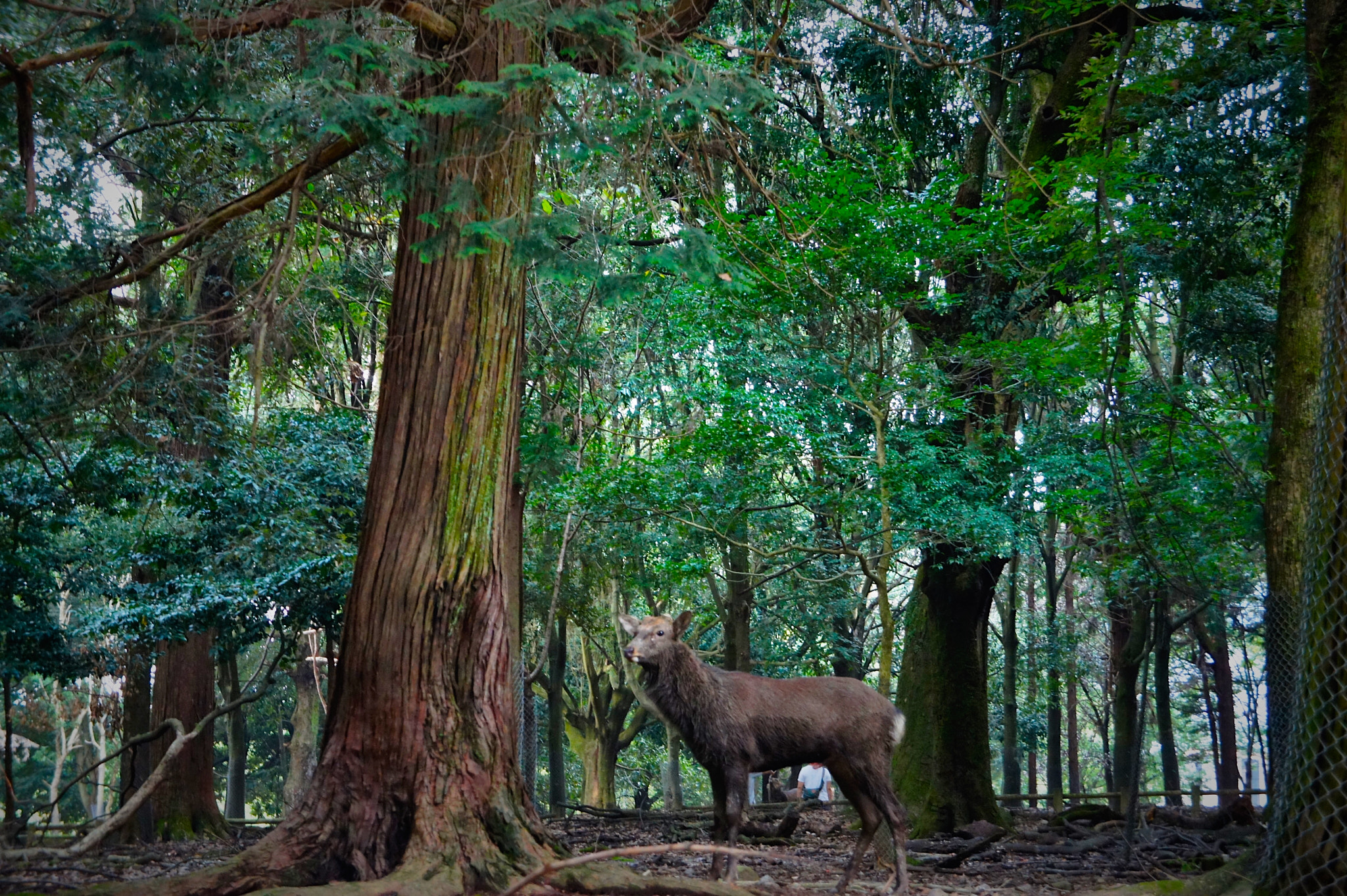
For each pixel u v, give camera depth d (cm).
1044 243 1205
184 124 1001
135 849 1236
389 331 630
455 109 536
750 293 1133
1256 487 1048
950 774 1380
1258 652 2823
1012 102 1727
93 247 834
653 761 3216
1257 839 929
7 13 679
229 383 1171
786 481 1733
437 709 580
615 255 775
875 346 1325
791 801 1719
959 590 1426
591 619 2241
